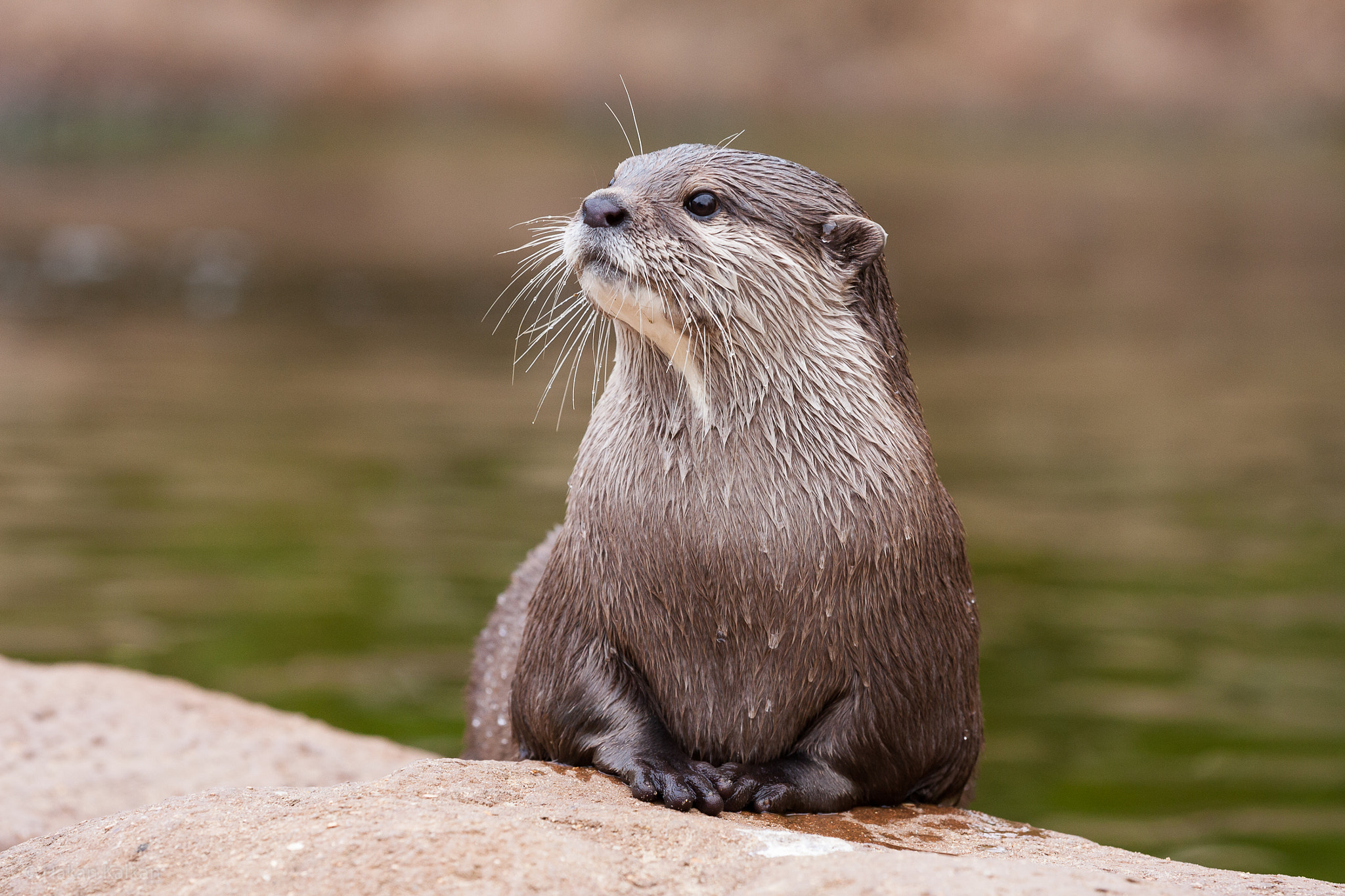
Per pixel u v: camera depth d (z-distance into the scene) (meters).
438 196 51.62
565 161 57.84
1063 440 23.66
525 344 31.61
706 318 7.36
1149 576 17.03
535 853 5.81
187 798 6.79
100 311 34.47
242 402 25.72
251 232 45.75
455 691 13.74
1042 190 56.84
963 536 7.88
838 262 7.82
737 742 7.43
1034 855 6.93
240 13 66.12
